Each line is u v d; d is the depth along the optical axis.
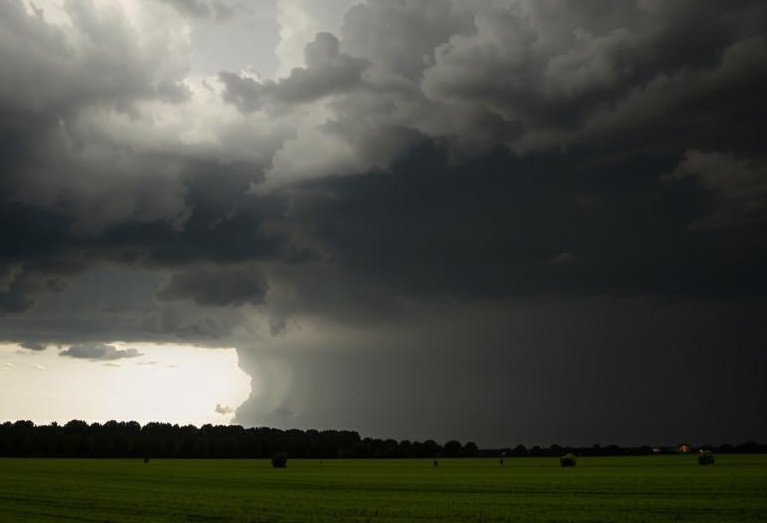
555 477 79.00
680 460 142.00
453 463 153.75
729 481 65.12
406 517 39.47
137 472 102.06
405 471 105.25
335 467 127.38
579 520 37.66
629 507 43.75
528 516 39.72
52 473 97.38
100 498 53.59
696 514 39.69
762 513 39.84
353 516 40.16
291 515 40.78
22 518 40.72
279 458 126.88
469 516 39.91
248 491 60.72
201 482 75.25
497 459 195.12
